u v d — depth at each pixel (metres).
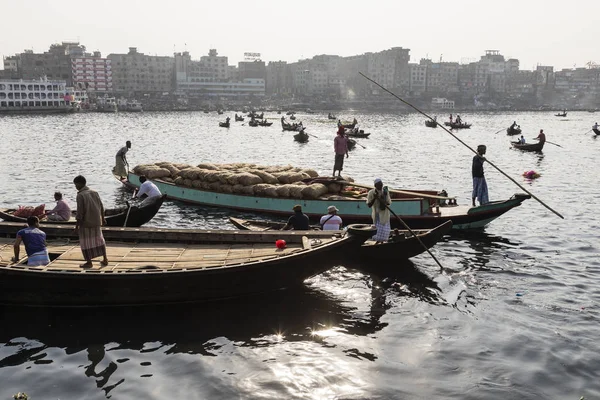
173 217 18.72
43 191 24.77
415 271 12.66
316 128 89.62
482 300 10.80
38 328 9.44
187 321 9.78
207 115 162.38
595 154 43.12
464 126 83.50
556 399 7.19
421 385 7.56
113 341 8.96
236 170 21.08
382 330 9.42
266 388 7.48
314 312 10.23
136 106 186.62
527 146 45.81
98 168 33.53
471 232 16.44
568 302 10.65
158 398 7.22
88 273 9.70
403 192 16.75
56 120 114.50
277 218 18.41
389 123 115.06
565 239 15.70
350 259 12.98
